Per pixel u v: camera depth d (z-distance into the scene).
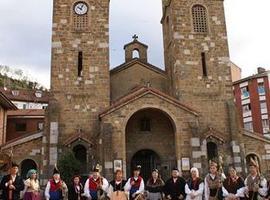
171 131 36.97
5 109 45.31
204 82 38.16
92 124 35.94
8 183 15.52
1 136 43.34
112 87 40.31
